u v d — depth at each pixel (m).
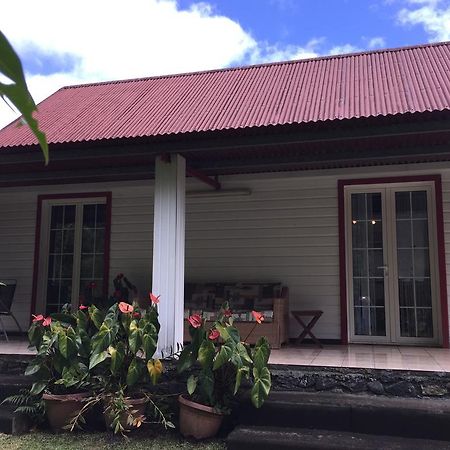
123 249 7.47
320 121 4.44
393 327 6.37
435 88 5.40
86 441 4.14
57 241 7.88
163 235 5.10
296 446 3.67
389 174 6.46
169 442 4.10
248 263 6.93
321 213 6.73
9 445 4.07
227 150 5.04
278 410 4.06
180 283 5.07
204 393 4.13
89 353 4.42
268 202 6.94
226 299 6.45
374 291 6.49
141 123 5.79
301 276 6.72
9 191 7.98
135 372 4.23
